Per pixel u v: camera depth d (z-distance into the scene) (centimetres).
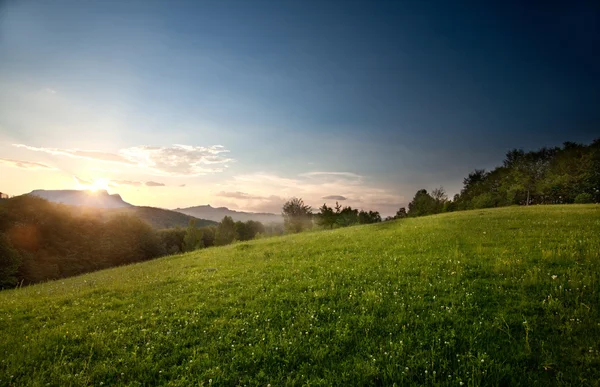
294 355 672
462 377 553
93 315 1023
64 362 698
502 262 1169
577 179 6094
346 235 2659
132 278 1711
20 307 1198
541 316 739
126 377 642
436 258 1377
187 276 1555
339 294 1024
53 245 6819
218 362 670
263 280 1298
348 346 699
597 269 993
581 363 565
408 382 556
